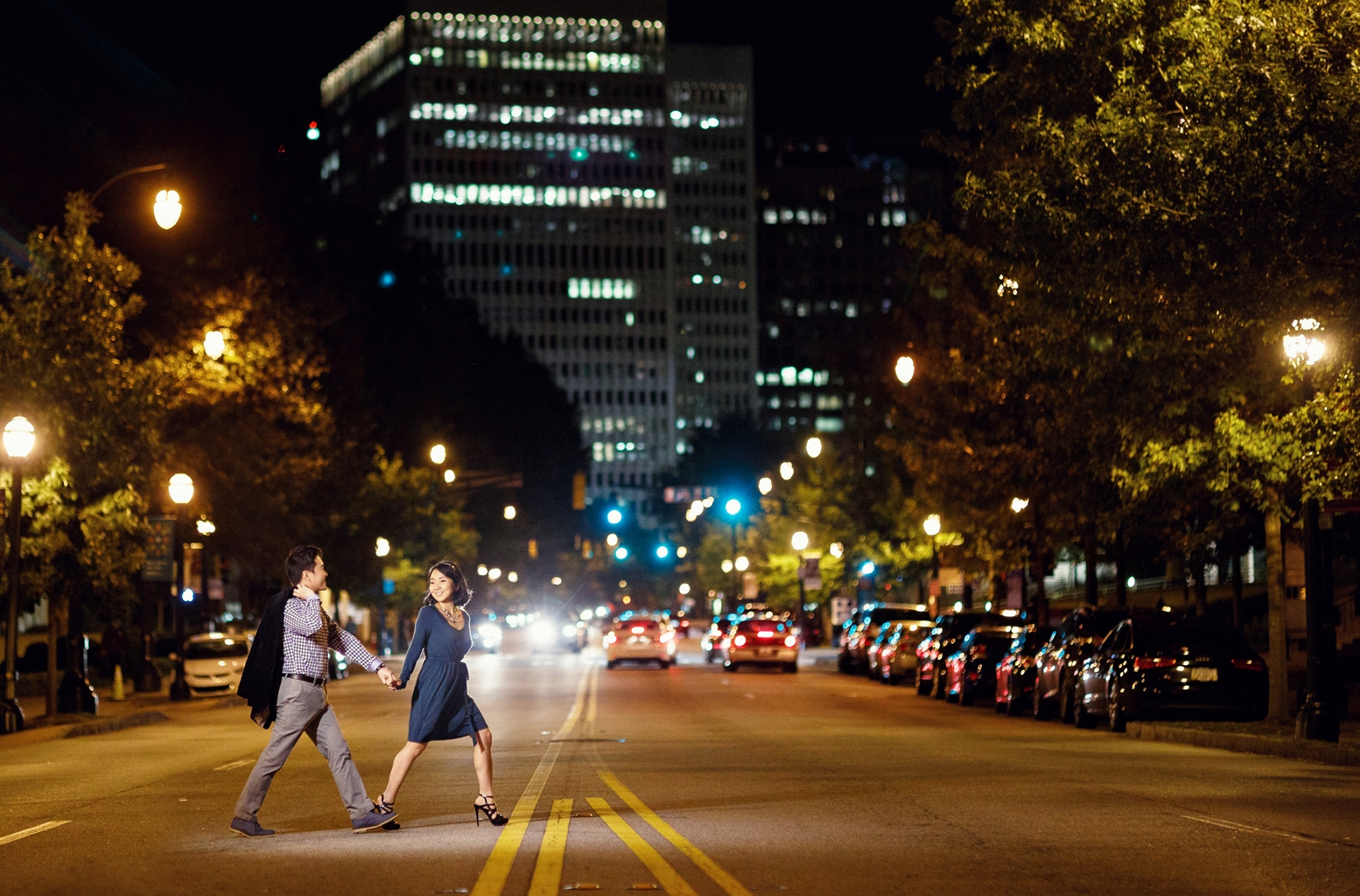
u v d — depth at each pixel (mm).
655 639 55219
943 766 17391
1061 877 9398
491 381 112000
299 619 11523
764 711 30141
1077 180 17281
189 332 38125
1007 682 29859
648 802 13625
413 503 65562
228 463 40594
